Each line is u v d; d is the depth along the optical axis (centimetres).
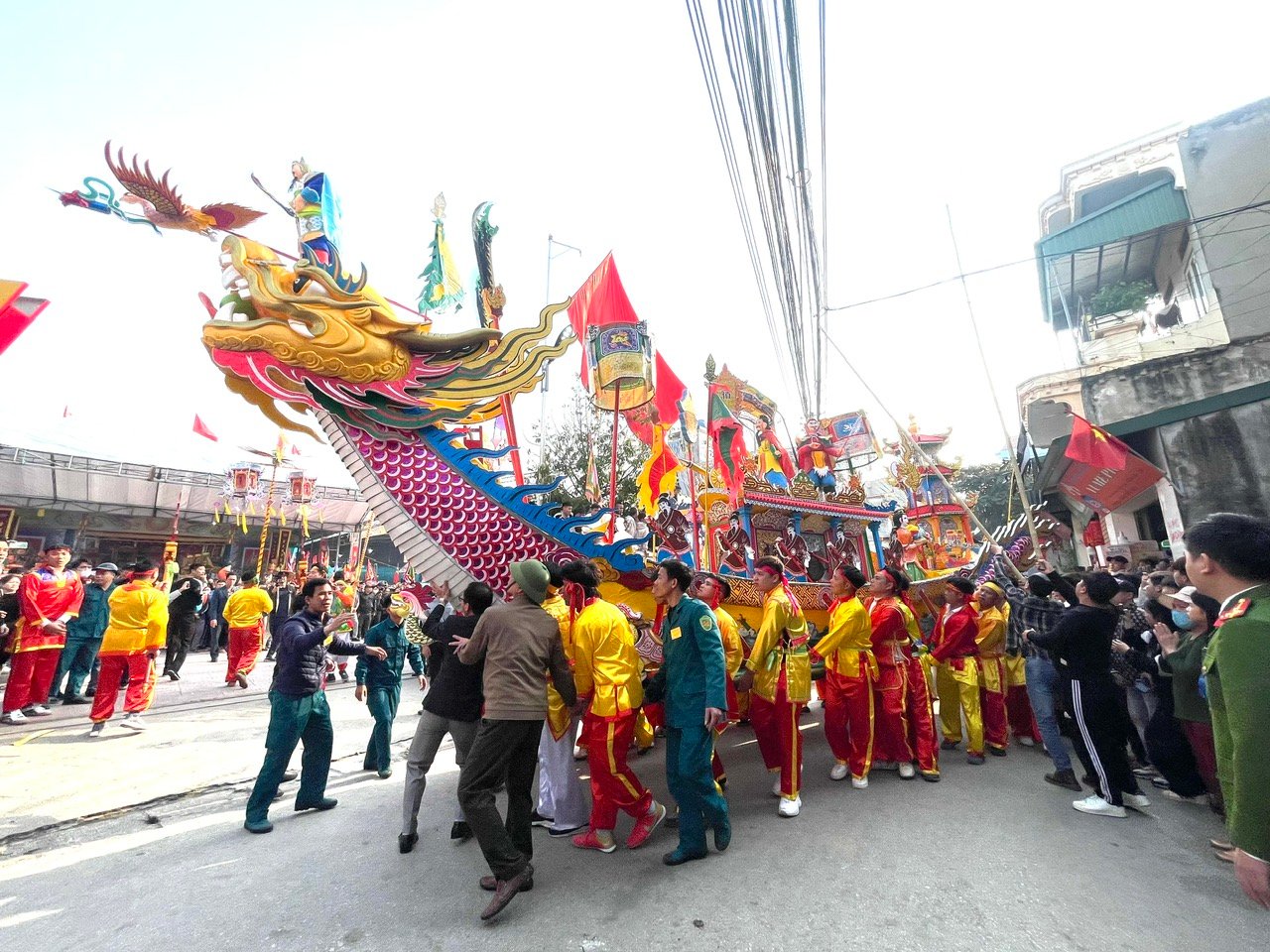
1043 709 516
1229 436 1134
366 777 558
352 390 482
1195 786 463
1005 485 2416
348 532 2562
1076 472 1285
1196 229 1321
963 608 609
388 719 562
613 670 394
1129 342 1404
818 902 319
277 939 295
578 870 366
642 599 545
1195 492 1141
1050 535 954
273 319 465
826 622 695
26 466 1998
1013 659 654
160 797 499
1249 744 178
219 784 531
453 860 379
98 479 2100
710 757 383
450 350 524
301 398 475
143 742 663
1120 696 450
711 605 517
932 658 634
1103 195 1570
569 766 434
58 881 359
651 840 410
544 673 359
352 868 370
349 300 486
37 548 2134
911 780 529
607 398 632
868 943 282
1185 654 436
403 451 501
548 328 551
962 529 1207
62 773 555
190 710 827
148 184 477
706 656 378
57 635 780
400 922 309
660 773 566
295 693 443
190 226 502
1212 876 343
